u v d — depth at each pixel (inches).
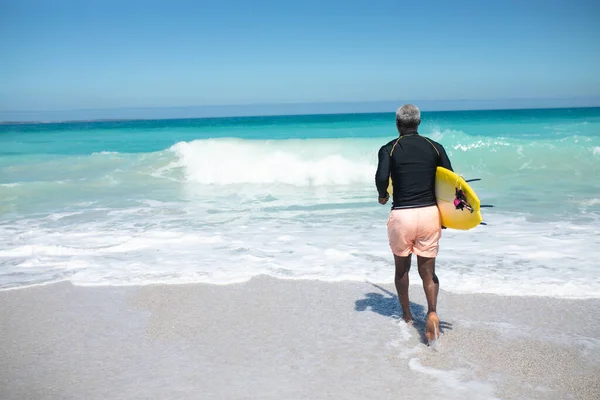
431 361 145.8
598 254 247.4
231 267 239.8
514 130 918.4
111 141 952.3
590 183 458.0
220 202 418.9
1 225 340.8
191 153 600.4
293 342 160.2
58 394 129.6
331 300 196.1
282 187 496.7
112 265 246.4
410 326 170.9
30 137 1061.1
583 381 133.0
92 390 131.7
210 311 186.9
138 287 213.0
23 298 203.0
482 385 131.8
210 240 291.4
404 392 128.8
